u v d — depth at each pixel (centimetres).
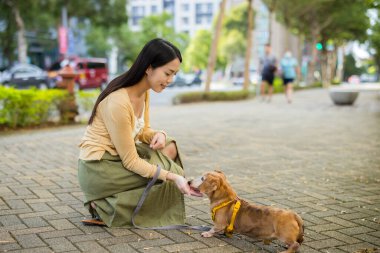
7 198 466
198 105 1730
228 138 899
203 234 362
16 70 2562
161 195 377
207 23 11544
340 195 502
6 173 579
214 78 6925
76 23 5028
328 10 3441
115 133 356
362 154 750
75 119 1139
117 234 364
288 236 315
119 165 371
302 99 2089
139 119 389
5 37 3762
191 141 856
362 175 601
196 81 4341
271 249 340
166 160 389
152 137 402
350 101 1720
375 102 1930
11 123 1016
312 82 3841
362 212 440
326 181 566
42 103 1061
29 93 1023
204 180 347
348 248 347
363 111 1490
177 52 360
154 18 6438
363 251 341
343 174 606
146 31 6356
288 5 2903
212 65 1941
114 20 3709
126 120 356
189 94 1847
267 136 934
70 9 3509
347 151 777
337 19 3856
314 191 517
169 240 354
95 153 368
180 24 11688
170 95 2408
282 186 538
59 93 1096
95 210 385
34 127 1050
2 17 3538
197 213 430
